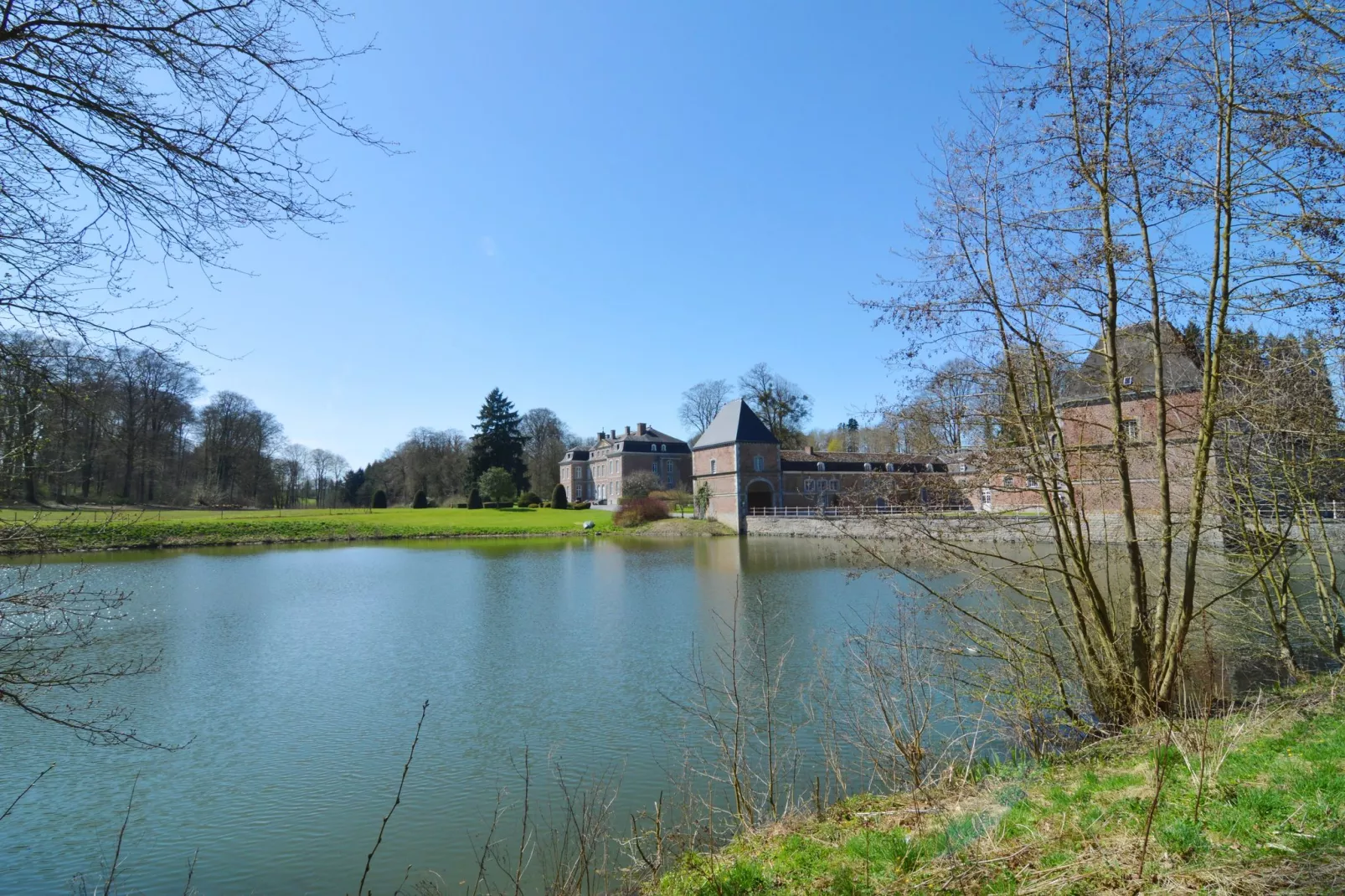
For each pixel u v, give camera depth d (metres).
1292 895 3.57
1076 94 7.63
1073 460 8.57
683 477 83.06
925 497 8.60
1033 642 8.98
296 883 7.23
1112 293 7.73
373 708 12.41
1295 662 11.07
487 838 8.00
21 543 5.01
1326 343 7.07
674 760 9.88
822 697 11.53
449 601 23.73
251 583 28.52
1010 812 5.55
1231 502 9.55
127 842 8.02
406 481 88.12
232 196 4.48
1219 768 5.44
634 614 20.56
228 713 12.24
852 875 4.96
